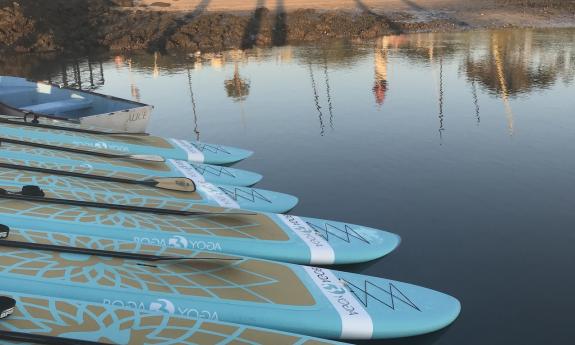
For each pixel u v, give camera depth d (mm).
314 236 9906
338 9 36219
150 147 13938
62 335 6352
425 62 25438
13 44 28234
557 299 8852
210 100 20125
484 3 38750
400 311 7949
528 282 9289
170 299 7484
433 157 14703
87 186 10711
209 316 7398
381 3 38312
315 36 31266
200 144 14781
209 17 32469
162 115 18484
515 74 23234
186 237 9297
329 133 16656
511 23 34000
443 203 12102
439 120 17656
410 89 21172
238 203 11281
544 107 18875
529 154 14812
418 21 34156
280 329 7457
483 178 13359
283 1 38375
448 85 21688
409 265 9766
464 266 9750
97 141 13500
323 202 12188
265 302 7699
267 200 11625
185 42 29547
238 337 6727
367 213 11695
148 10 35656
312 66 25062
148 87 21922
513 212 11664
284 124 17531
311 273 8445
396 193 12625
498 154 14844
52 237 8562
